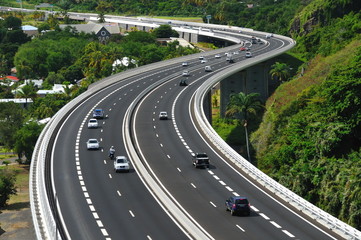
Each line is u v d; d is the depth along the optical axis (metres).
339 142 94.06
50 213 58.16
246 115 139.25
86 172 84.88
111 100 142.88
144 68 188.88
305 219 63.59
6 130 161.75
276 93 166.38
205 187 77.06
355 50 146.62
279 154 102.56
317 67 163.50
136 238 57.44
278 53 196.50
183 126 116.12
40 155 87.25
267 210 67.00
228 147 93.94
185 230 60.00
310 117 105.31
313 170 89.75
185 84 159.75
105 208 68.06
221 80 170.38
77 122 120.06
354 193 77.44
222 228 60.44
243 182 79.69
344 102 98.25
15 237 97.56
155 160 92.00
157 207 68.44
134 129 113.75
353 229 55.78
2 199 114.12
